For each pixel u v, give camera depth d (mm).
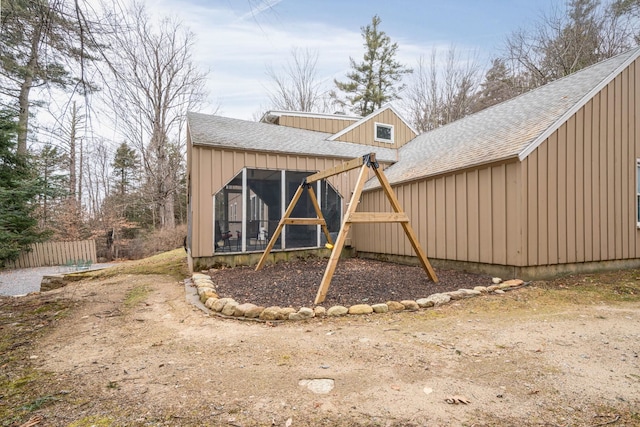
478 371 2680
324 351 3143
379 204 9664
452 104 24438
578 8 17391
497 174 6352
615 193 7113
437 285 5785
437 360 2902
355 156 10508
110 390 2428
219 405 2195
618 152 7168
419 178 8086
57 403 2254
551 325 3887
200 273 7461
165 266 9406
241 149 8492
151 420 2031
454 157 7836
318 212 7922
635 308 4621
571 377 2570
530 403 2189
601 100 6918
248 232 8766
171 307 4988
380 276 6625
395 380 2529
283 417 2049
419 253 5945
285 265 8562
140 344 3439
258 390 2396
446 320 4117
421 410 2111
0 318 4520
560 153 6391
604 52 16359
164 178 19266
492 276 6480
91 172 23547
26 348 3361
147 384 2516
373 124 13000
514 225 6035
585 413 2074
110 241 22141
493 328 3795
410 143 12859
